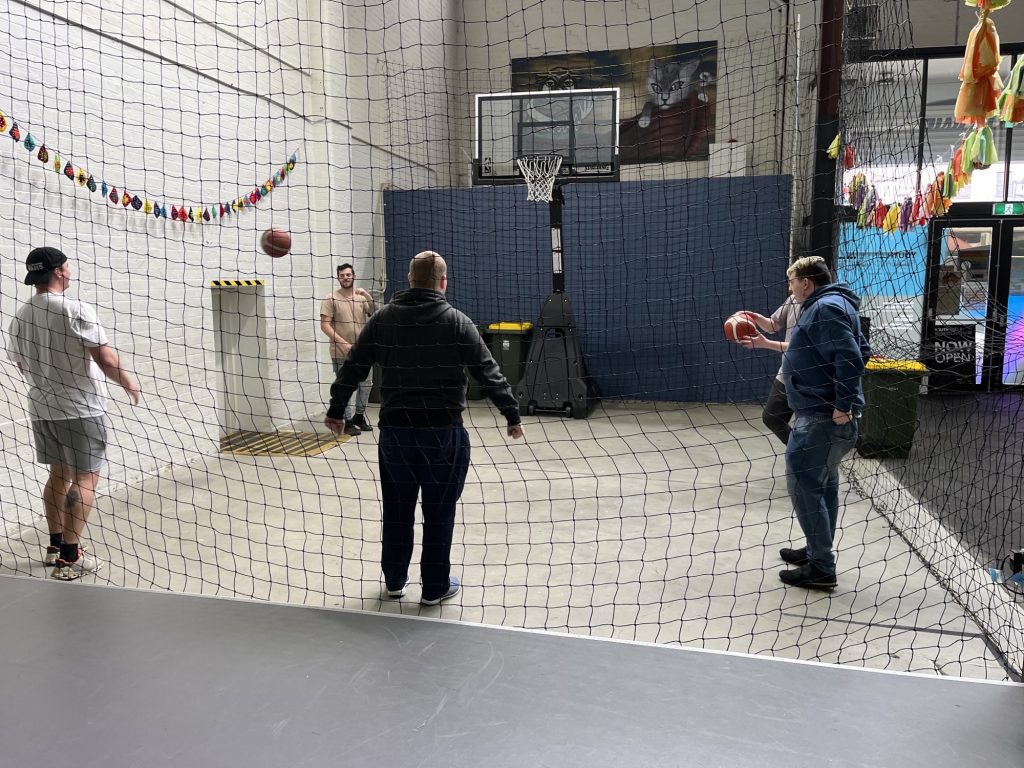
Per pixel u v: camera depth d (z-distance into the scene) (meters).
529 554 3.45
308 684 1.84
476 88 10.35
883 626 2.73
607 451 5.73
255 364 6.05
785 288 7.43
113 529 3.79
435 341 2.64
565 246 7.96
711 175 9.62
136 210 4.55
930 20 8.59
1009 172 8.20
